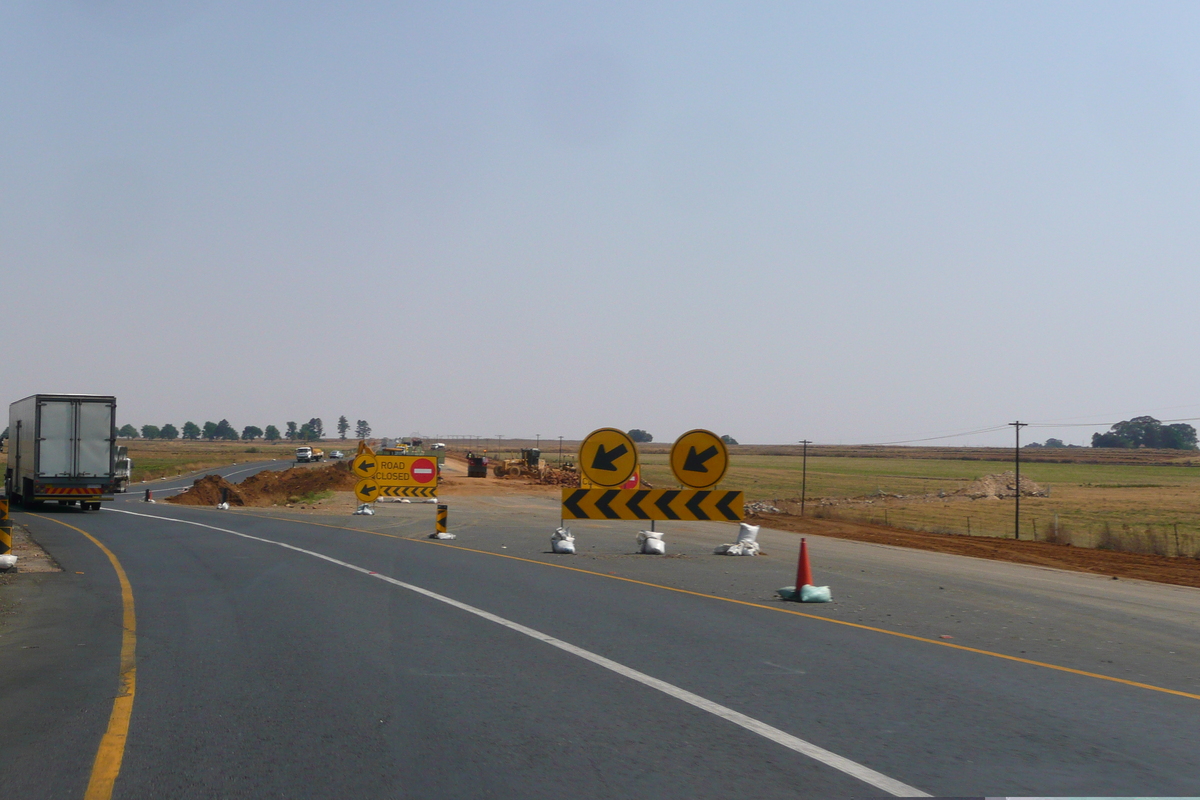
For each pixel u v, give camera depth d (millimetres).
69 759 6273
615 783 5832
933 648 10258
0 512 17469
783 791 5723
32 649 10016
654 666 9148
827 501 65125
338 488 56688
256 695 7980
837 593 14719
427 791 5676
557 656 9586
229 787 5738
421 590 14445
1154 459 179750
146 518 33062
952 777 6023
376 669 8977
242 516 34312
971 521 48250
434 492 40969
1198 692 8469
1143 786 5902
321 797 5574
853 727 7117
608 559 19406
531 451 82125
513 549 21484
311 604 13047
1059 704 7910
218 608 12727
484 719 7254
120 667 9094
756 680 8609
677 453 20375
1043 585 17188
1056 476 115562
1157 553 29422
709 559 19734
